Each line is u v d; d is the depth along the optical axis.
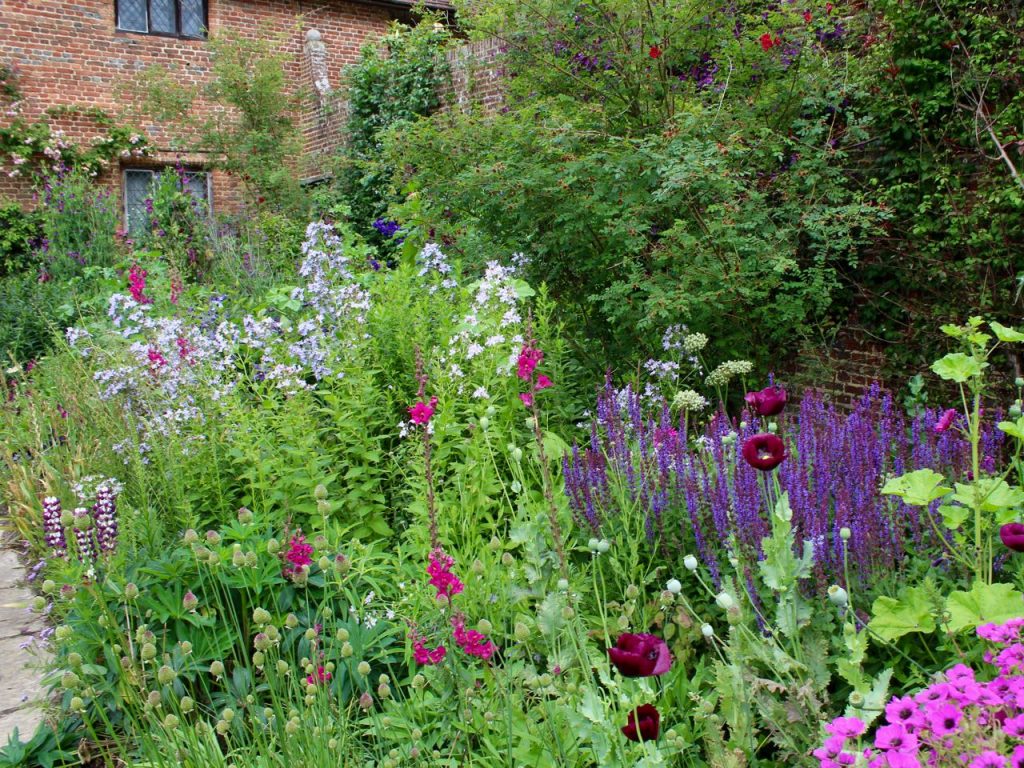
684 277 5.24
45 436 5.83
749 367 4.49
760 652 2.22
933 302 5.62
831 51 6.43
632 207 5.49
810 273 5.71
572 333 6.17
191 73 14.74
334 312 4.98
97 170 13.98
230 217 12.60
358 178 12.52
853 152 6.16
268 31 14.98
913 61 5.48
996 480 2.47
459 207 6.67
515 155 6.15
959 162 5.46
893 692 2.37
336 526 3.49
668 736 2.01
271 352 4.74
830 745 1.61
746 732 2.10
